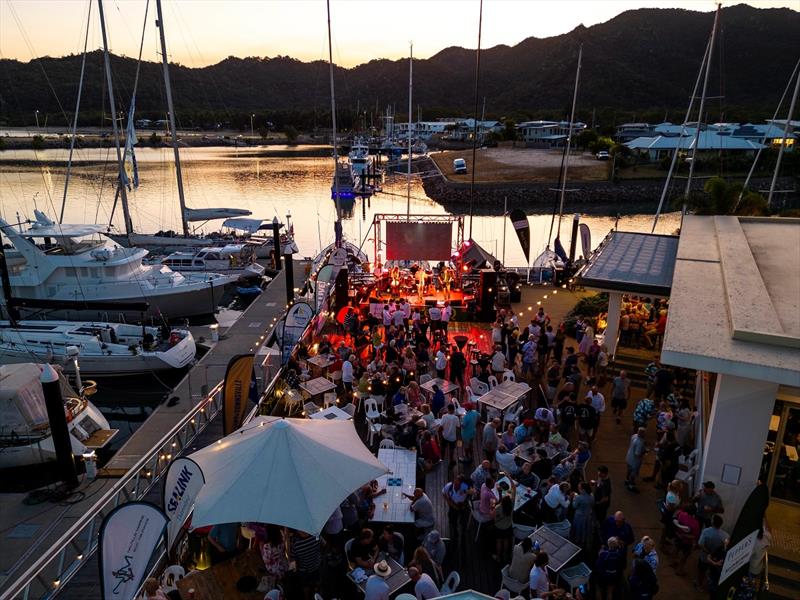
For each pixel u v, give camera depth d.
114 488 13.16
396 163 120.50
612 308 17.34
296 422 9.91
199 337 29.48
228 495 8.02
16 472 18.30
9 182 87.12
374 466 9.04
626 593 9.32
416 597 7.89
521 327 22.50
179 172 45.62
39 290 29.56
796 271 13.26
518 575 8.78
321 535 9.60
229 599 8.33
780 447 10.01
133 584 8.23
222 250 40.28
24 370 19.23
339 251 29.86
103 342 25.53
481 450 13.72
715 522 9.04
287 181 99.38
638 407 13.69
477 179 90.62
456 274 26.75
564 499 10.09
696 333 9.59
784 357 8.62
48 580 13.14
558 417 13.57
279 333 25.09
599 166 96.75
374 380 14.66
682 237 16.38
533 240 54.91
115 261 30.53
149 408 24.27
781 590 8.87
